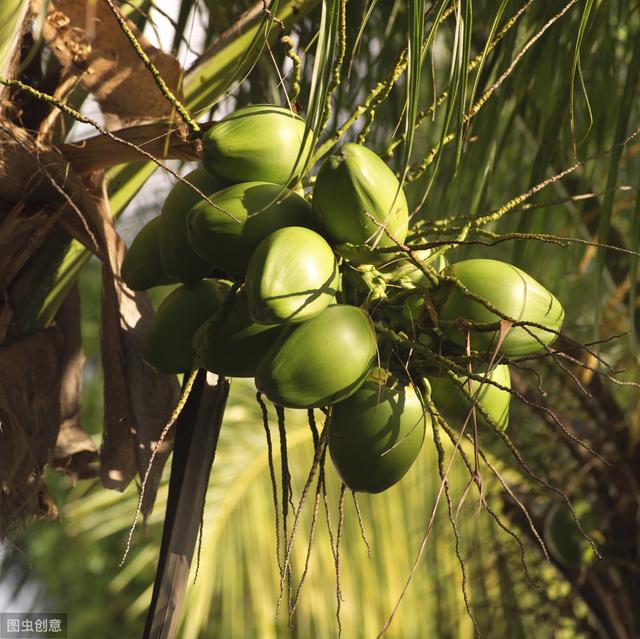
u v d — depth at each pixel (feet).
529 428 17.21
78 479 9.91
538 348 7.45
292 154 7.63
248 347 7.43
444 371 7.43
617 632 14.69
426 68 15.33
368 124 7.77
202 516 7.88
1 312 9.01
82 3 8.69
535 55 11.26
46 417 9.18
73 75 8.69
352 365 7.19
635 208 11.04
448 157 12.54
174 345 7.75
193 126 7.57
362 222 7.31
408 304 7.50
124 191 9.89
